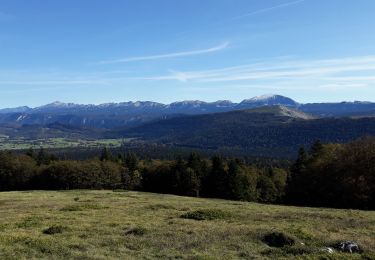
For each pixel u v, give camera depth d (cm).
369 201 6888
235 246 2259
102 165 13175
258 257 2027
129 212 3966
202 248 2214
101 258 2006
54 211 4112
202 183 11656
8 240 2400
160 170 12712
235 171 11062
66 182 12625
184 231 2712
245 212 3928
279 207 5000
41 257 2036
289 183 8681
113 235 2602
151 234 2606
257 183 11919
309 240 2389
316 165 7744
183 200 6072
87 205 4516
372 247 2205
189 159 12306
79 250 2194
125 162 14250
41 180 12912
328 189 7388
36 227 2994
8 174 12925
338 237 2472
